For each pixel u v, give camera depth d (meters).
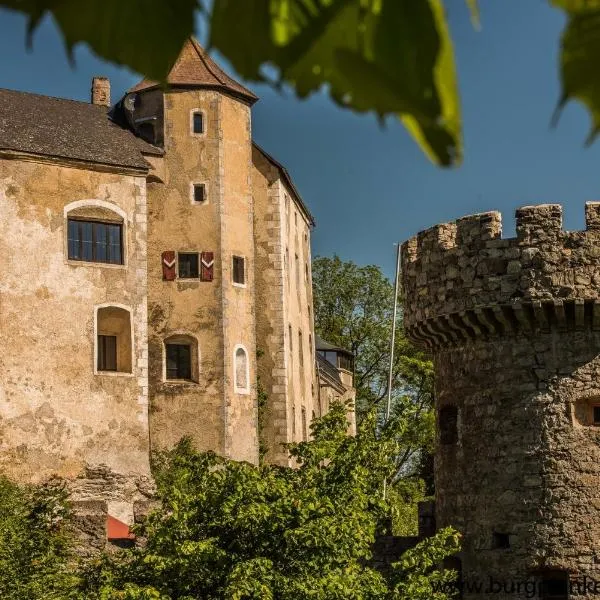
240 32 2.46
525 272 31.67
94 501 40.88
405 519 54.09
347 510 25.39
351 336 82.06
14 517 35.81
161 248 47.12
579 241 31.48
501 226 32.25
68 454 41.88
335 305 83.50
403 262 34.94
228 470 25.83
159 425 45.84
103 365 43.91
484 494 32.56
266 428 51.25
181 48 2.62
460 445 33.38
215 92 48.28
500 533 32.22
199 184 47.72
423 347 35.91
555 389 31.94
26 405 41.59
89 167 44.16
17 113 45.00
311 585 23.33
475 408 33.06
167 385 46.16
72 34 2.45
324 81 2.46
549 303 31.41
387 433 28.17
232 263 48.06
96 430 42.56
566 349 31.98
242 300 48.44
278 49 2.45
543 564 31.52
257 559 23.36
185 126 47.97
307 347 60.62
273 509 24.50
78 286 43.22
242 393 47.72
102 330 43.97
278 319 52.28
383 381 80.06
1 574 30.58
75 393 42.44
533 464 31.94
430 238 33.56
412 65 2.43
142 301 44.47
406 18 2.43
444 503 33.81
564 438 31.75
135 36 2.48
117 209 44.53
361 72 2.42
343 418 28.89
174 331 46.62
